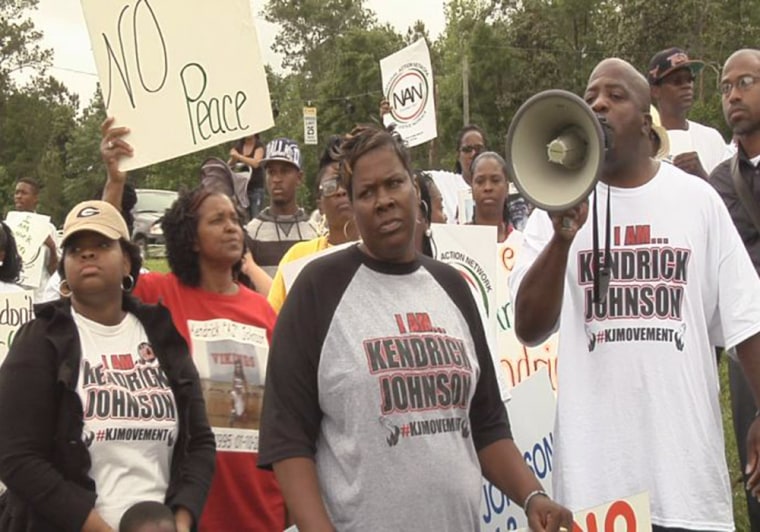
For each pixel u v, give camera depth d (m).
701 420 3.83
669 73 6.98
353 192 3.25
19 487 3.58
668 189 3.91
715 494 3.83
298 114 54.62
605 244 3.87
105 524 3.57
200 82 4.66
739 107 5.30
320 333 3.15
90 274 3.80
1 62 63.41
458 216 9.01
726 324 3.93
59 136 64.00
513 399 5.00
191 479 3.86
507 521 4.80
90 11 4.58
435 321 3.24
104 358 3.78
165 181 29.11
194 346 4.43
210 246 4.55
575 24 59.41
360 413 3.09
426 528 3.08
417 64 10.36
